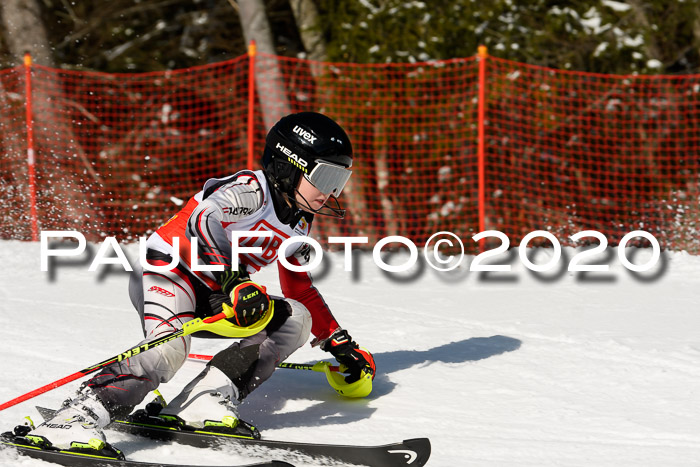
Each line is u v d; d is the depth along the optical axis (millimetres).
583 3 33156
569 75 31359
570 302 15445
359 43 32281
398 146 31641
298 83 34469
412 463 7027
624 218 29547
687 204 27562
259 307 7551
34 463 7090
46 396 9266
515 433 8500
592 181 31391
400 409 9180
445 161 31609
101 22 37875
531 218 29891
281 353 8305
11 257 18953
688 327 13305
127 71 36812
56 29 37312
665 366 11000
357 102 31688
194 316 8070
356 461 7215
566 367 10906
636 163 31297
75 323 13062
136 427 7910
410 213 31906
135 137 34469
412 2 32281
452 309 14773
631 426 8703
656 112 29922
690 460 7773
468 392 9828
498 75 30672
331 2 33312
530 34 32125
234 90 34094
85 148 31453
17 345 11602
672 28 33625
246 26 32031
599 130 31609
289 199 8180
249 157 23219
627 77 26203
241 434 7574
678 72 34656
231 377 7859
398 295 16062
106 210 29594
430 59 31844
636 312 14547
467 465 7590
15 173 27547
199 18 37969
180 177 33938
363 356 9391
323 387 9930
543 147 30906
